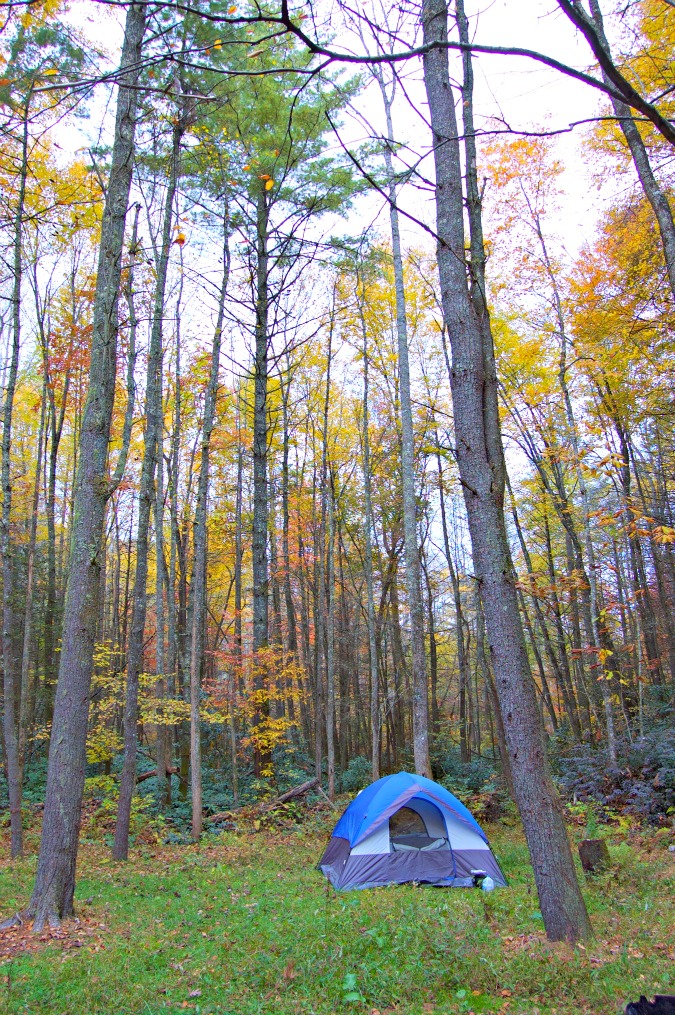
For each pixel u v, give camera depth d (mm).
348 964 5031
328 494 22078
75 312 16703
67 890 6824
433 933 5523
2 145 9438
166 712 14297
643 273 11898
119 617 27875
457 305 5730
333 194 15602
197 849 11773
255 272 16531
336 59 2615
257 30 9648
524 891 7680
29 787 17156
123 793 11023
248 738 15188
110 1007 4473
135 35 6891
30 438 22078
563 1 2416
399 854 8836
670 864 7805
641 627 15797
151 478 12344
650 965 4473
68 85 2830
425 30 5691
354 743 27406
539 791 5113
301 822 14062
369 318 19016
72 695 7105
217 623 23859
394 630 23359
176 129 9039
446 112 5840
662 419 13914
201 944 5875
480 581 5449
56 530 26266
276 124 15266
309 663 22453
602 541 15820
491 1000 4332
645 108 2605
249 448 21344
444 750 21422
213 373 13742
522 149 15180
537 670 24750
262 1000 4500
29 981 4957
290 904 7277
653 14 7352
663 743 12578
